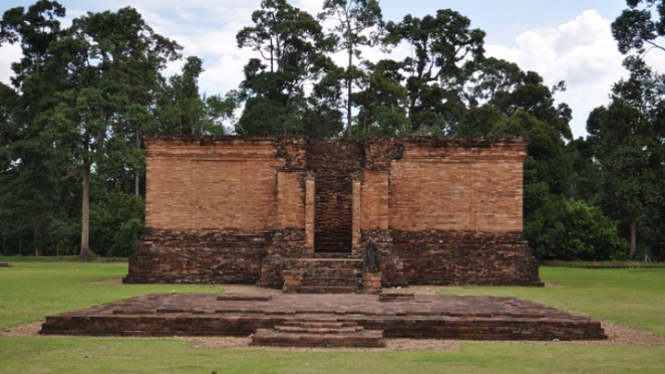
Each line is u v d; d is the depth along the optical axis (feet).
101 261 197.67
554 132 205.46
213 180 124.67
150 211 124.06
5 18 260.42
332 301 75.15
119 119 206.59
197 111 242.37
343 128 258.78
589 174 247.91
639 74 151.64
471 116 252.21
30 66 270.26
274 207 123.95
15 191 214.07
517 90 305.53
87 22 212.43
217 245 122.62
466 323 58.75
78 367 43.09
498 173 124.06
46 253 233.35
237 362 45.14
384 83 243.60
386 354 49.11
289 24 252.21
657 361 46.78
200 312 62.49
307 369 42.60
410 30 293.64
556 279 133.28
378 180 117.50
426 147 124.57
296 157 124.47
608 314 74.43
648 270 164.45
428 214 124.16
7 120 240.94
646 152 146.72
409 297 77.92
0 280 118.52
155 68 273.13
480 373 41.68
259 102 244.01
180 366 43.50
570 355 49.19
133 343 53.93
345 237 129.18
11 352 49.06
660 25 146.72
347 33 247.29
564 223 196.75
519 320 59.06
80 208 233.55
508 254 121.39
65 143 221.87
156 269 120.78
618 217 216.74
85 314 60.80
